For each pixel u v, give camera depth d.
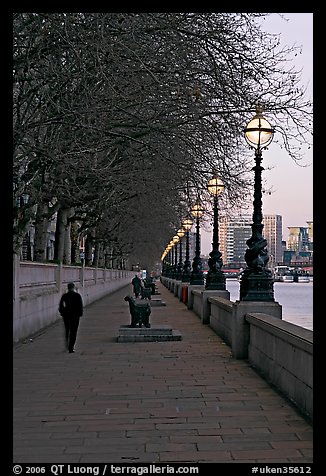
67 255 39.41
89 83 16.00
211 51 17.27
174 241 53.69
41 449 6.55
